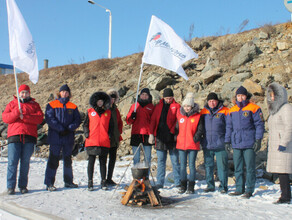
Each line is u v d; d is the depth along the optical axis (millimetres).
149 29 6395
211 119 5918
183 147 5898
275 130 5078
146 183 5066
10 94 20641
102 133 5973
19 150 5684
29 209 4609
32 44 5984
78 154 11062
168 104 6359
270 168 5086
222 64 13469
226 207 4781
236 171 5676
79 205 4883
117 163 9805
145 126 6523
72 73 20109
